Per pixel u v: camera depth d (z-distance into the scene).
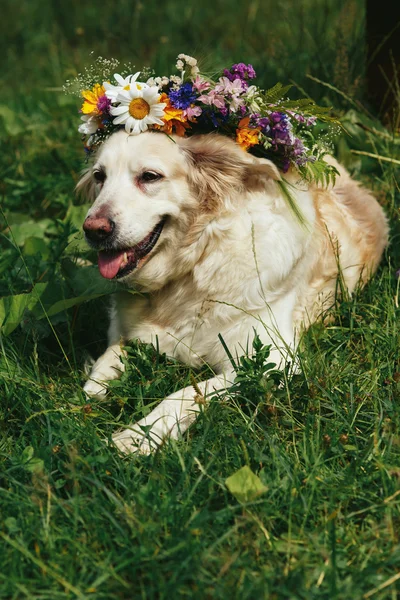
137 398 3.09
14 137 5.90
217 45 8.15
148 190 3.23
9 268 4.13
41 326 3.63
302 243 3.52
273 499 2.51
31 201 5.21
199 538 2.37
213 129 3.39
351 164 4.97
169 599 2.16
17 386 3.19
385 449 2.72
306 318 3.70
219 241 3.34
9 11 10.48
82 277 3.77
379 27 5.38
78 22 9.58
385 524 2.41
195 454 2.66
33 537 2.39
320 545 2.32
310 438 2.76
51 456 2.71
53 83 7.43
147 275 3.40
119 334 3.64
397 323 3.43
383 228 4.32
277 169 3.36
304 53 6.43
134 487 2.55
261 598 2.13
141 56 7.88
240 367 3.05
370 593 2.16
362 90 5.61
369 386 3.12
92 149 3.56
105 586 2.23
